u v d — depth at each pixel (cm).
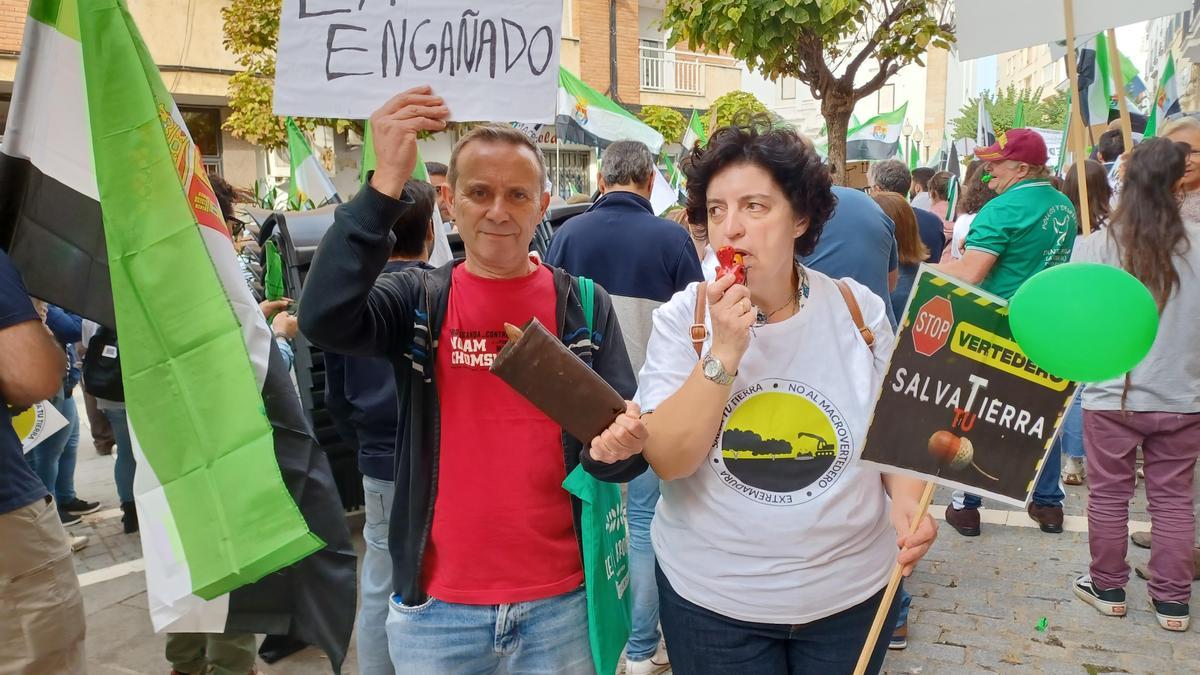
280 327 328
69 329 408
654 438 158
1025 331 145
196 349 198
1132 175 308
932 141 2856
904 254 451
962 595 364
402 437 188
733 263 157
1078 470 499
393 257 270
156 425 196
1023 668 307
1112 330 138
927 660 315
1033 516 433
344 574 220
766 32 571
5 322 196
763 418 167
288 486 211
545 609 183
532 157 179
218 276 201
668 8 628
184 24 1266
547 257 352
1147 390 317
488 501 180
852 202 340
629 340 326
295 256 397
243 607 215
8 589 201
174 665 285
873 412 159
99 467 579
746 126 169
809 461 166
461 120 180
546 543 182
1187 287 304
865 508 169
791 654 178
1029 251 380
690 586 173
